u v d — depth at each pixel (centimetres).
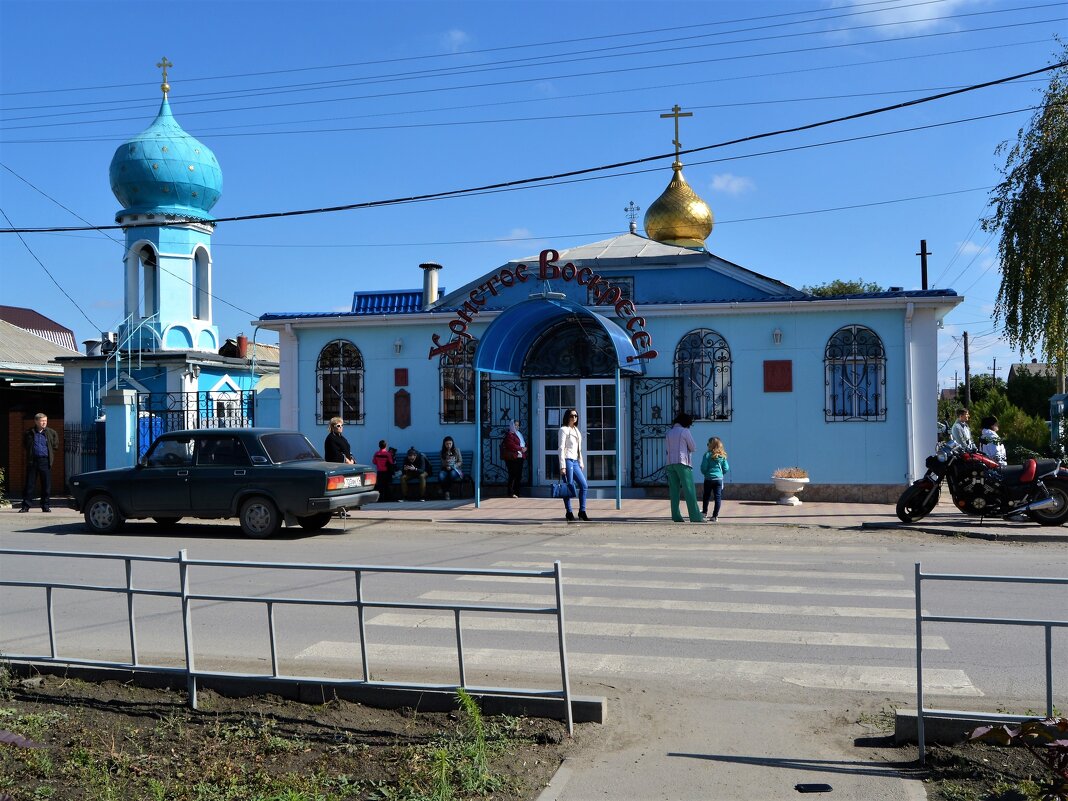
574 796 484
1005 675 685
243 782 504
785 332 1903
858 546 1335
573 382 2020
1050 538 1368
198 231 2600
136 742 561
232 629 847
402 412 2083
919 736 525
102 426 2342
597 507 1802
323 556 1264
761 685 670
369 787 496
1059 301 2128
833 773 509
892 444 1856
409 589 1021
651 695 646
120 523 1529
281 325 2109
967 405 4425
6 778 510
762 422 1911
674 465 1583
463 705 578
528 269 2038
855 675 690
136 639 811
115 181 2541
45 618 902
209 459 1488
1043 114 2169
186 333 2562
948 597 950
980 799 469
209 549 1346
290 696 624
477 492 1812
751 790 488
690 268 2023
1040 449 2938
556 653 754
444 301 2106
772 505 1816
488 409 2053
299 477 1436
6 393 2481
